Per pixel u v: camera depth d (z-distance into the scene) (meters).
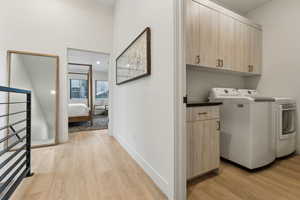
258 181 1.57
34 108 2.76
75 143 2.89
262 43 2.76
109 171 1.79
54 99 2.88
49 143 2.78
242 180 1.59
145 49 1.72
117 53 3.12
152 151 1.62
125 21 2.56
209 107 1.63
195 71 2.41
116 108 3.19
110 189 1.44
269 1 2.65
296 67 2.35
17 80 2.62
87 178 1.63
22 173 1.53
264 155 1.83
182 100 1.23
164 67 1.38
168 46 1.31
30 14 2.71
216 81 2.64
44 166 1.90
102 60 5.51
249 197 1.32
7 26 2.54
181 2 1.22
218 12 2.13
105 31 3.38
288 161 2.08
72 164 1.97
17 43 2.61
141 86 1.91
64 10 2.98
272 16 2.62
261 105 1.80
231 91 2.53
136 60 2.01
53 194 1.35
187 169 1.46
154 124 1.58
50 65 2.88
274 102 1.98
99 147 2.66
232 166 1.92
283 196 1.33
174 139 1.24
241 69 2.45
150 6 1.64
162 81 1.42
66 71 3.01
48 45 2.85
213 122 1.67
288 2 2.42
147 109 1.74
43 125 2.80
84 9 3.17
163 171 1.41
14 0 2.59
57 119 2.90
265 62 2.73
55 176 1.66
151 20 1.62
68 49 3.09
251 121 1.73
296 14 2.34
